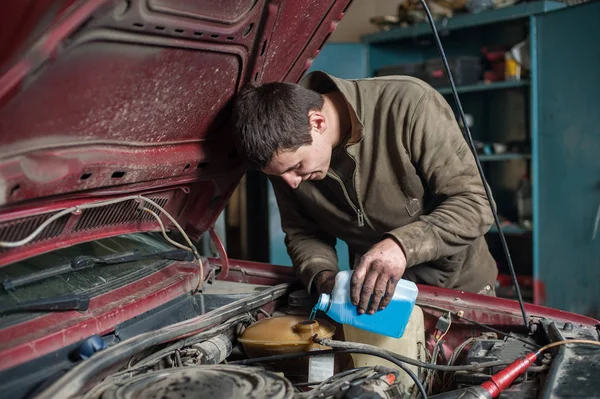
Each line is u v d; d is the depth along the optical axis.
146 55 1.09
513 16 4.04
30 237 1.05
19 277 1.16
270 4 1.31
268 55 1.50
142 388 1.00
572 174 3.92
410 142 1.71
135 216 1.49
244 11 1.25
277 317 1.50
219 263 1.96
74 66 0.96
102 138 1.17
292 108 1.45
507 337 1.52
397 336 1.37
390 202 1.82
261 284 1.89
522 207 4.44
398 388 1.17
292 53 1.62
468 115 4.77
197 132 1.50
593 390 1.08
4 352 0.98
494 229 4.39
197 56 1.24
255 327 1.44
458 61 4.39
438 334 1.59
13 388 0.97
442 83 4.44
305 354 1.32
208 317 1.31
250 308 1.52
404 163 1.73
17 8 0.77
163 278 1.46
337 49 4.76
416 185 1.80
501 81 4.32
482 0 4.21
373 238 1.97
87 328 1.12
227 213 4.85
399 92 1.72
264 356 1.39
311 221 2.03
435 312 1.65
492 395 1.17
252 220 4.80
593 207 3.84
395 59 5.07
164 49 1.12
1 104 0.86
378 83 1.77
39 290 1.17
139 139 1.29
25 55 0.85
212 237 1.82
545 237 4.09
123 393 0.98
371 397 1.04
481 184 1.72
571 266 3.97
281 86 1.49
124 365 1.16
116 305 1.23
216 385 1.01
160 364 1.22
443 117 1.72
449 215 1.61
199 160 1.50
